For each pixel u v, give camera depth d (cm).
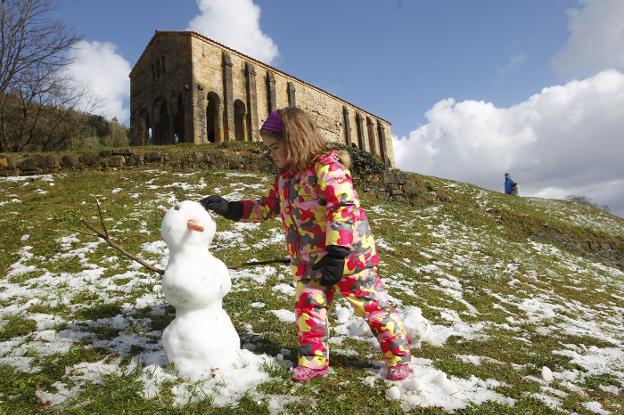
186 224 265
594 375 356
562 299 731
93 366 279
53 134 2512
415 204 1441
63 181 1135
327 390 257
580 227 1620
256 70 2883
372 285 273
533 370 346
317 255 261
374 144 4122
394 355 276
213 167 1341
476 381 303
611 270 1305
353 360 318
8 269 562
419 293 595
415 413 243
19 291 470
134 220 807
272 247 719
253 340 349
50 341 328
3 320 377
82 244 663
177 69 2566
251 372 264
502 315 560
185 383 252
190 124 2419
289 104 3109
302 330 272
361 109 3997
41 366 279
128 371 271
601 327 573
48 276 527
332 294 285
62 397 239
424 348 373
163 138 2975
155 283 509
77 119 2577
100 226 763
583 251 1482
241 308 432
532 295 718
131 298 452
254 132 2755
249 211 300
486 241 1159
